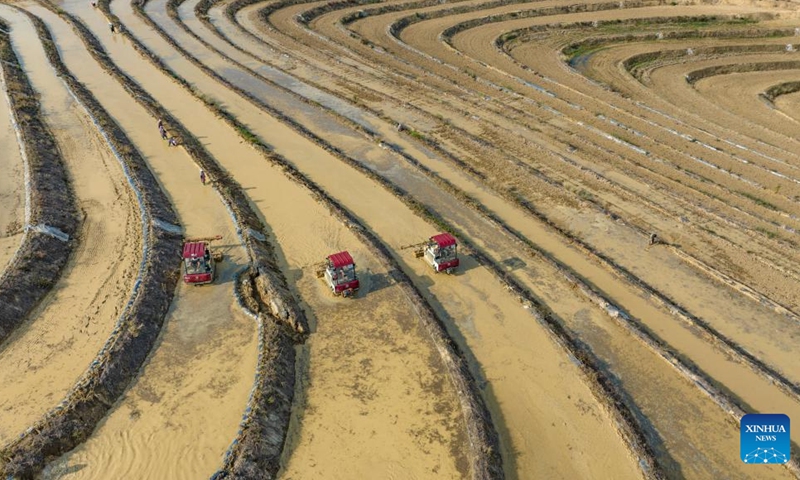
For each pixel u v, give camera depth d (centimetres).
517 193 3844
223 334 2683
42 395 2355
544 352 2606
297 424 2283
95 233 3338
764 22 8025
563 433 2252
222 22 7738
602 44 7394
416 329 2719
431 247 3059
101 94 5341
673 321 2775
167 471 2089
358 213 3616
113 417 2291
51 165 3981
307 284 3011
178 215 3553
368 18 8250
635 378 2488
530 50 7094
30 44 6619
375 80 5800
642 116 5047
